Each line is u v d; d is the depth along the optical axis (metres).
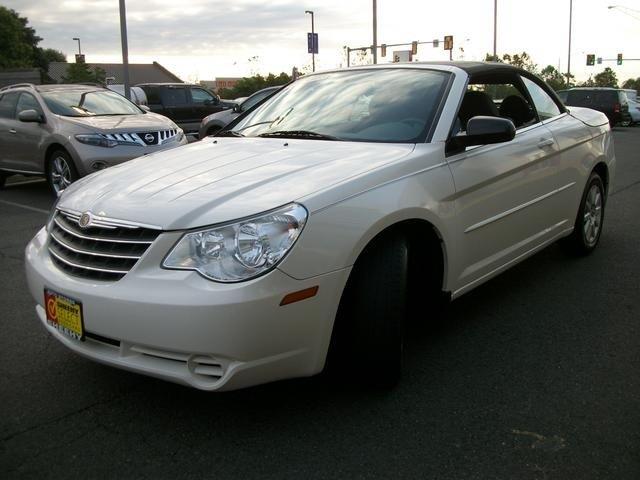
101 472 2.49
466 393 3.06
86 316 2.65
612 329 3.84
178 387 3.17
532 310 4.16
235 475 2.46
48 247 3.11
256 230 2.48
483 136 3.32
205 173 3.04
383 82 3.98
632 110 27.77
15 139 9.45
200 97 17.91
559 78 52.69
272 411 2.92
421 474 2.44
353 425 2.79
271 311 2.46
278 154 3.28
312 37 29.55
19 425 2.84
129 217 2.66
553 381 3.18
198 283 2.44
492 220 3.63
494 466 2.48
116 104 9.81
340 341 2.92
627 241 5.91
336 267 2.62
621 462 2.49
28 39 72.81
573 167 4.65
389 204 2.85
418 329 3.87
